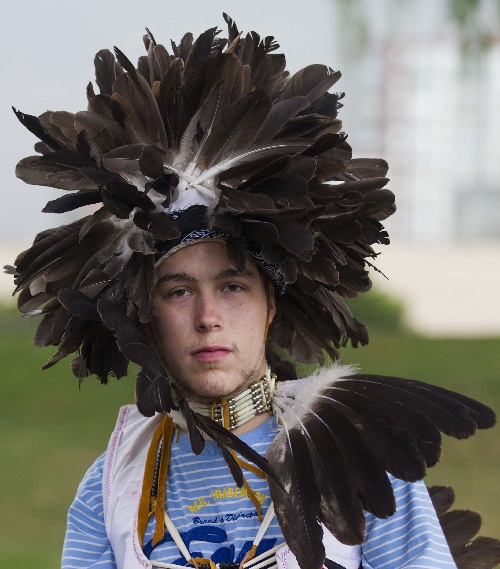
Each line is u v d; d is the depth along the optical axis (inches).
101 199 270.8
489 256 2032.5
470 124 2151.8
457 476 804.6
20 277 270.1
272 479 263.3
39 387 1093.1
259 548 269.0
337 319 295.1
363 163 301.0
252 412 281.0
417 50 1974.7
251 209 257.9
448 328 1445.6
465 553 303.7
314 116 280.2
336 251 272.2
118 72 295.6
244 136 271.3
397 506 273.3
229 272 270.1
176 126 273.9
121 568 279.1
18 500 752.3
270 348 310.5
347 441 263.1
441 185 2276.1
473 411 271.3
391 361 1176.2
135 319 279.4
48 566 603.8
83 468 828.6
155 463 286.2
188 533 274.7
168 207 267.1
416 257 2028.8
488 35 1131.3
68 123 276.7
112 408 1019.3
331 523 253.0
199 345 269.3
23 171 277.3
